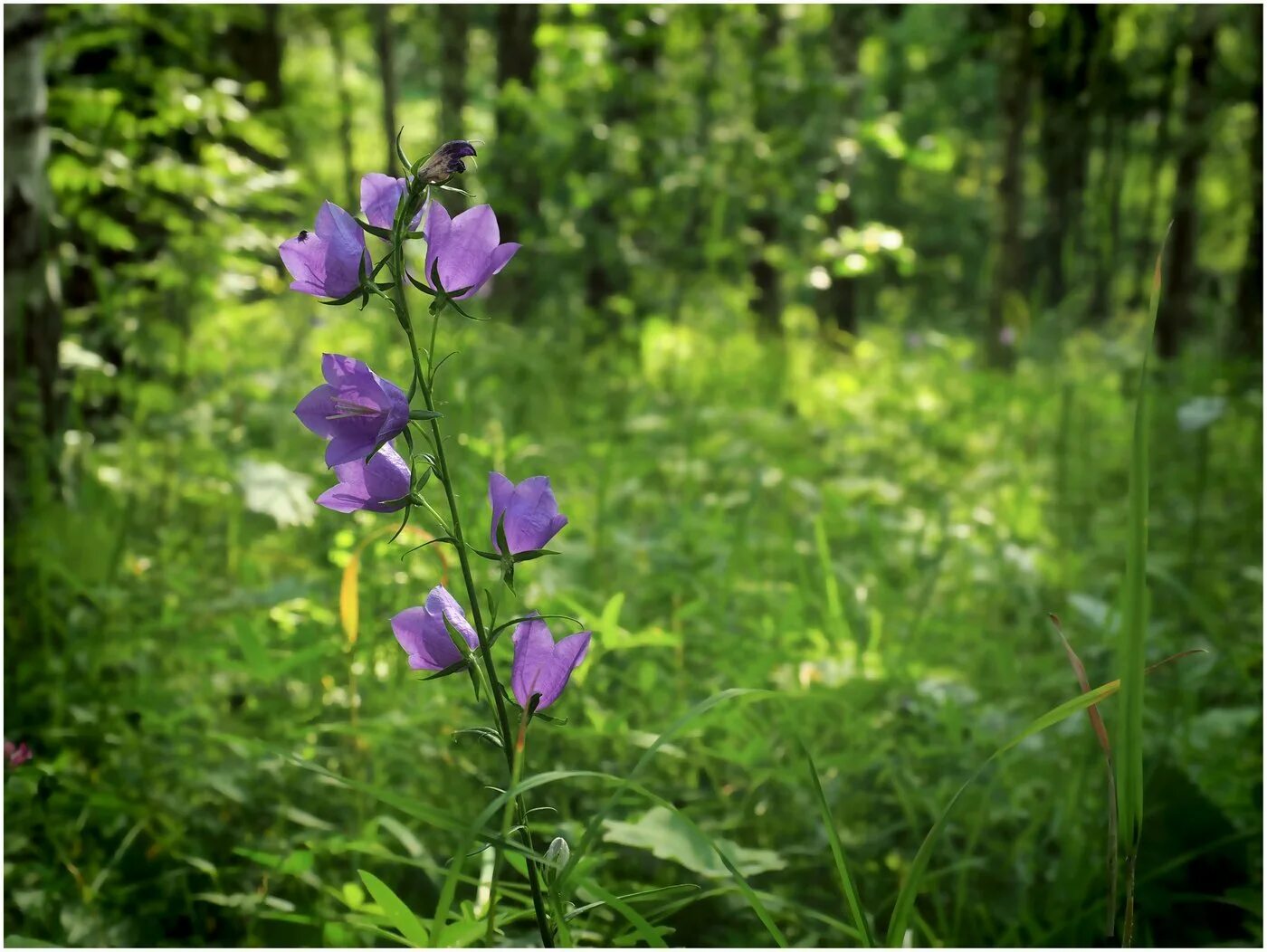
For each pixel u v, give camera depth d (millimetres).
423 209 1551
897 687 3473
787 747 3266
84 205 5676
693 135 10773
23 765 2857
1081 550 5508
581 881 1699
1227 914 2732
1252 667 3947
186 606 3703
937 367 11781
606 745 3234
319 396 1507
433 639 1579
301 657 2836
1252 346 10164
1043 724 1778
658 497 5453
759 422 7641
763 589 4109
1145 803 2820
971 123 24438
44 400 4477
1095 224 8664
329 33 16766
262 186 5816
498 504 1563
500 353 7895
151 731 3129
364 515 3848
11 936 2145
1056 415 8500
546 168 10508
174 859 2809
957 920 2635
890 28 14555
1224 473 6488
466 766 3084
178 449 5086
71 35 5766
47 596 3729
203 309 6285
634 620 3873
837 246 9734
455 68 17531
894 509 6059
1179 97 11609
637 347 10305
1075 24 10344
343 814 2992
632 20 9867
